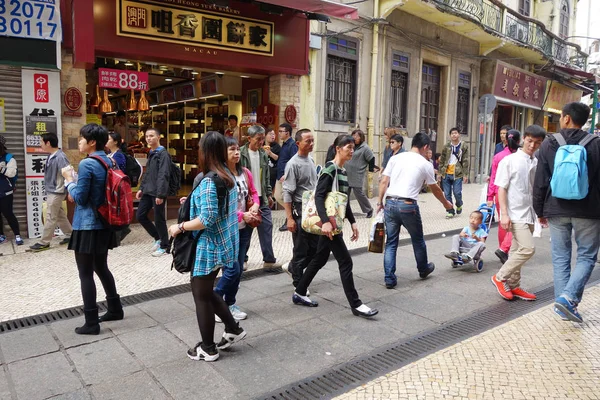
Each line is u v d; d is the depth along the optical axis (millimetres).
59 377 3225
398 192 5160
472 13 13484
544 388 3035
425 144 5184
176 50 8297
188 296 4891
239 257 4512
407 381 3135
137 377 3232
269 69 9438
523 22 16641
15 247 6773
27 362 3438
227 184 3285
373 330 4094
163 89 13430
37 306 4566
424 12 12547
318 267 4527
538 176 4191
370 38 11789
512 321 4172
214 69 9352
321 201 4191
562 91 21375
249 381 3207
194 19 8406
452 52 14641
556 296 4188
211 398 2992
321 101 10797
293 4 8078
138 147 10672
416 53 13297
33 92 7117
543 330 3965
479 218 5898
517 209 4727
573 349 3596
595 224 3957
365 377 3285
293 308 4590
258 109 10266
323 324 4207
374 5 11594
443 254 6809
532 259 6617
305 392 3080
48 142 6477
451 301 4855
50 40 7070
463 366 3334
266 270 5852
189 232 3314
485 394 2965
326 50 10758
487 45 15625
